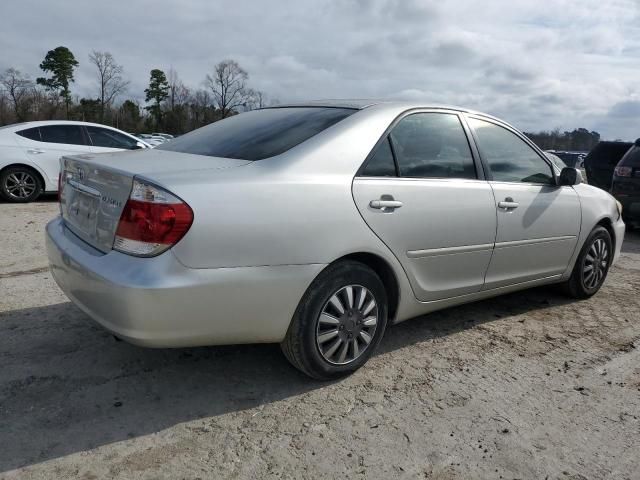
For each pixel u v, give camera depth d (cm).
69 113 7200
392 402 304
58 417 278
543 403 310
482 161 388
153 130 7588
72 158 321
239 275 266
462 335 402
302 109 363
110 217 271
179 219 250
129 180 260
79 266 274
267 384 318
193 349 357
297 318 295
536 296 504
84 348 353
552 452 265
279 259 277
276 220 275
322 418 286
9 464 241
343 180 304
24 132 922
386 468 249
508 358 366
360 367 337
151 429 272
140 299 247
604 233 494
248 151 312
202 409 291
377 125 331
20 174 912
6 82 6606
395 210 322
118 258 260
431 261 349
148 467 244
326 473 244
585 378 342
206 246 257
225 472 242
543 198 424
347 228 300
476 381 332
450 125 377
